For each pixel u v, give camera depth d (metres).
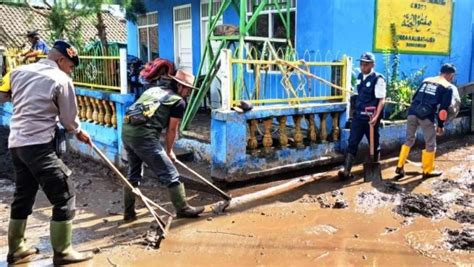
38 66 3.88
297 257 4.01
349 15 7.84
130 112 4.90
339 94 7.00
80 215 5.31
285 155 6.38
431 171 6.39
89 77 8.02
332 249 4.16
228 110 5.87
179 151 7.17
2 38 16.66
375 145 6.32
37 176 3.82
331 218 4.96
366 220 4.88
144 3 12.39
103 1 9.98
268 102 6.22
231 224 4.84
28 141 3.76
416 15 8.80
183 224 4.87
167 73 5.06
